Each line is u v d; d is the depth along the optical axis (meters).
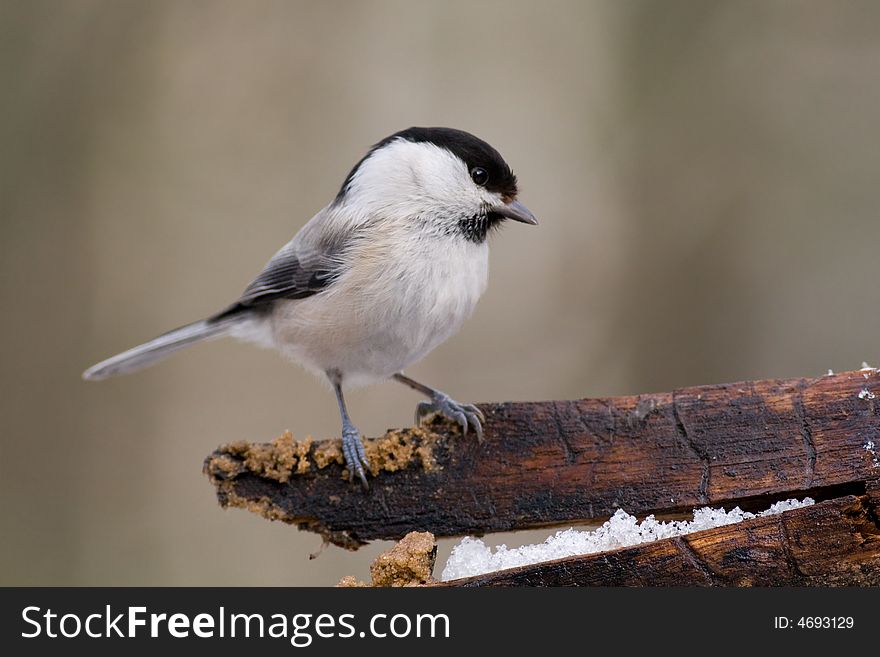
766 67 11.77
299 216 12.17
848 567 5.00
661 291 11.61
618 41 12.09
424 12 12.52
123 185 11.95
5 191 11.48
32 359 11.40
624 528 5.62
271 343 7.64
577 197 12.09
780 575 5.02
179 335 7.71
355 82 12.46
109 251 11.84
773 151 11.58
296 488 5.91
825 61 11.72
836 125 11.55
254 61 12.34
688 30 11.88
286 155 12.29
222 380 11.68
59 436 11.27
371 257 6.50
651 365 11.52
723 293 11.41
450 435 6.00
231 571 10.80
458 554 5.62
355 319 6.60
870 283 11.10
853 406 5.59
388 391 11.64
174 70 12.17
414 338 6.70
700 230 11.57
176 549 10.93
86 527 11.06
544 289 12.06
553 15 12.37
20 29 11.66
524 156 12.27
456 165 6.63
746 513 5.61
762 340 11.28
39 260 11.55
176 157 12.13
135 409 11.49
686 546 5.07
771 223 11.46
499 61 12.48
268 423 11.55
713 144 11.66
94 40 11.89
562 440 5.94
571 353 11.84
